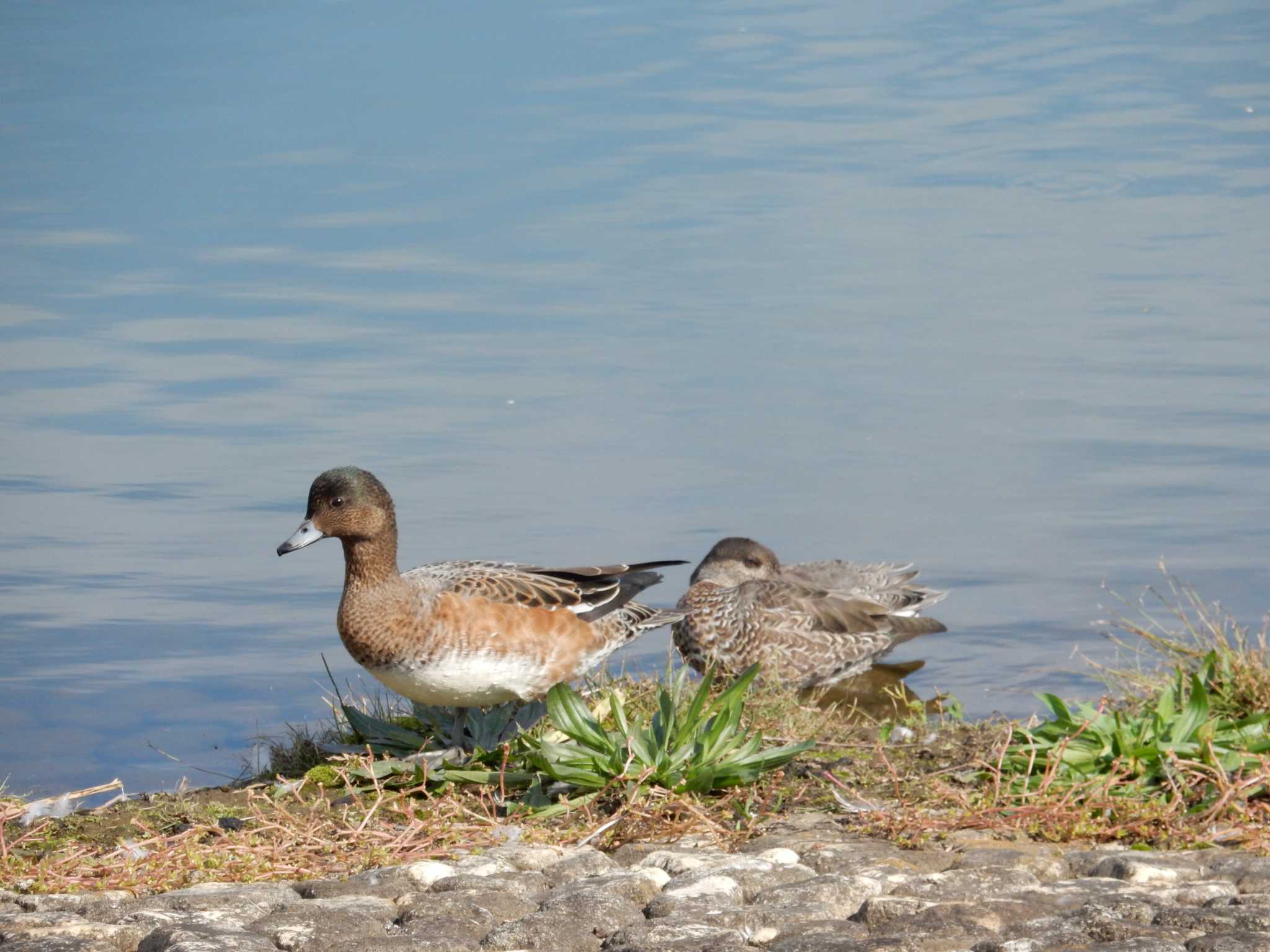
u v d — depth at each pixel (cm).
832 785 833
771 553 1397
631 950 539
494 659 927
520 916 595
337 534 914
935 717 1177
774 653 1291
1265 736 836
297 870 688
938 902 576
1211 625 1066
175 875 682
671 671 1107
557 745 835
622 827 752
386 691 1125
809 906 582
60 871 695
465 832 750
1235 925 536
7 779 1012
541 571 991
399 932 571
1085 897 582
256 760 1060
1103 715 859
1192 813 737
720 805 788
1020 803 761
